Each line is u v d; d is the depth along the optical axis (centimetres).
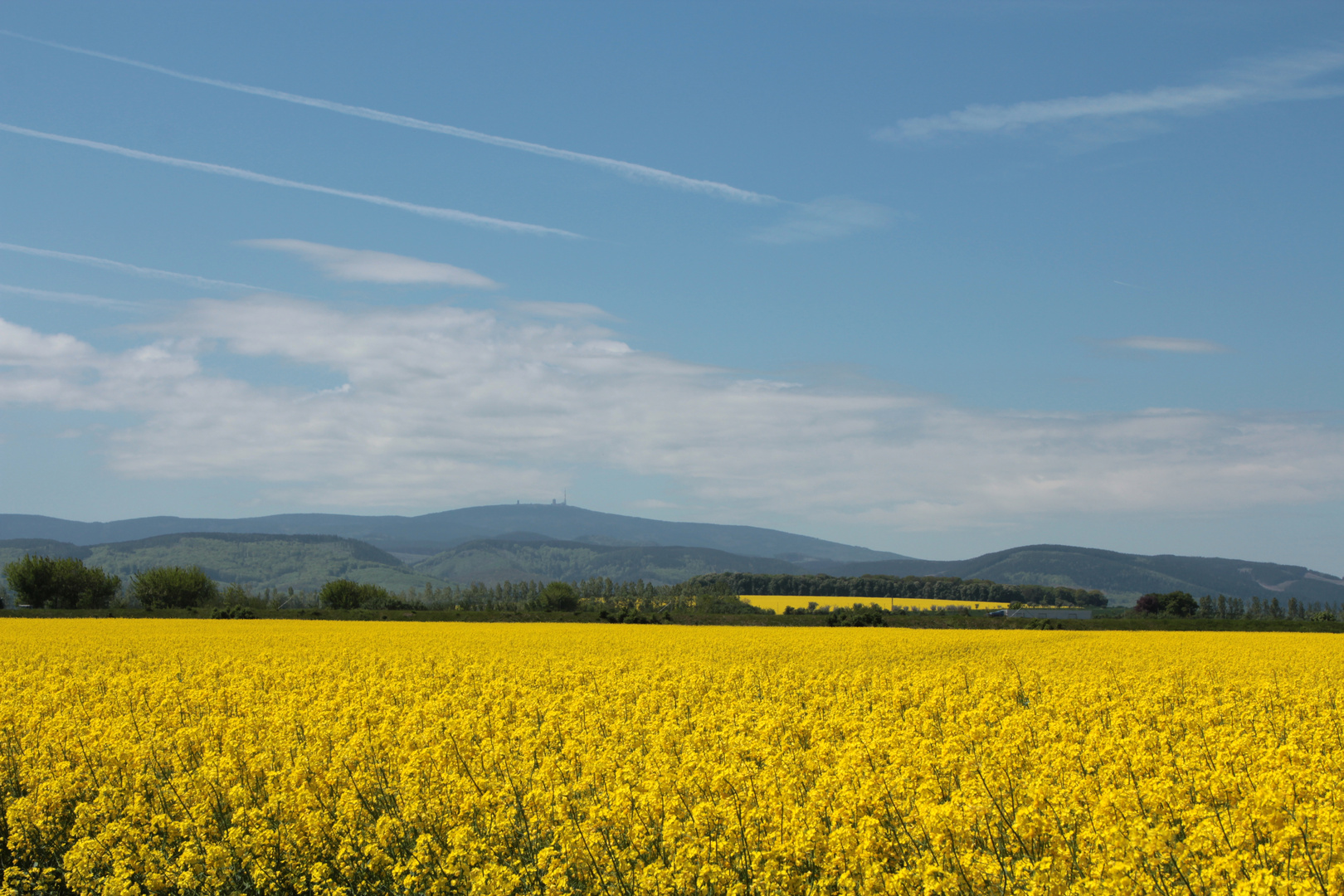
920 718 1672
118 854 1074
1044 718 1708
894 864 1019
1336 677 2698
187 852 1070
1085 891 848
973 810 1019
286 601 11769
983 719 1777
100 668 2823
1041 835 1018
